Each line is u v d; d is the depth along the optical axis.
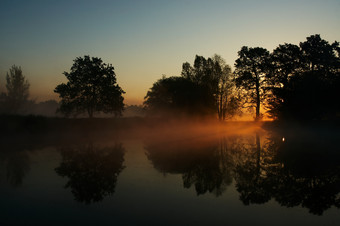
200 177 13.62
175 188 11.62
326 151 22.38
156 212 8.78
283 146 25.92
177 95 56.03
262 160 18.42
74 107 49.66
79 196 10.52
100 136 36.47
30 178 13.34
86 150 23.00
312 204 9.47
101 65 51.59
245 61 56.94
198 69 61.91
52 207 9.25
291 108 36.66
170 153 21.72
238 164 17.02
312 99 34.72
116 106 51.28
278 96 39.16
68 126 37.03
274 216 8.41
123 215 8.49
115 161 18.03
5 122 31.23
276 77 54.31
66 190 11.30
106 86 50.25
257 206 9.30
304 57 51.41
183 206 9.33
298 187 11.67
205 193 10.88
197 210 8.92
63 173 14.39
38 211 8.87
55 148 24.14
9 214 8.60
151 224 7.80
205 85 57.03
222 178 13.41
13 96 57.03
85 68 50.19
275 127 43.22
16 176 13.70
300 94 35.56
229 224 7.79
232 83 60.31
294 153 21.38
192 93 54.59
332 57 50.06
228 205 9.46
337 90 34.03
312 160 18.14
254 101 56.69
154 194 10.76
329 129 33.81
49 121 36.09
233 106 60.19
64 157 19.41
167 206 9.35
